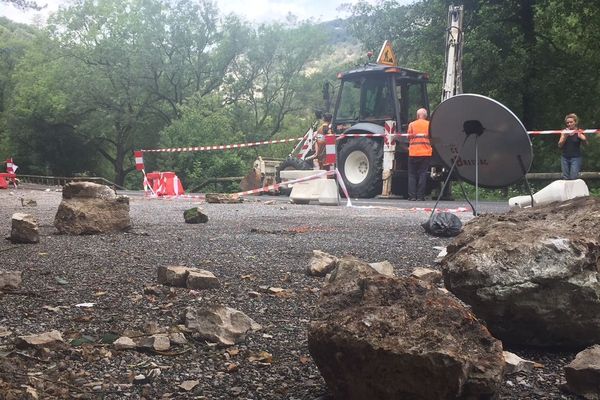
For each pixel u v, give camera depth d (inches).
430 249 225.8
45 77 1769.2
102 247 231.8
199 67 1563.7
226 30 1569.9
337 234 277.9
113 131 1750.7
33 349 99.0
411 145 585.3
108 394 82.7
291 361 96.7
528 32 933.2
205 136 1206.9
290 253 216.1
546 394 83.5
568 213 111.7
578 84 939.3
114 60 1521.9
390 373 66.8
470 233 110.0
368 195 651.5
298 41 1643.7
